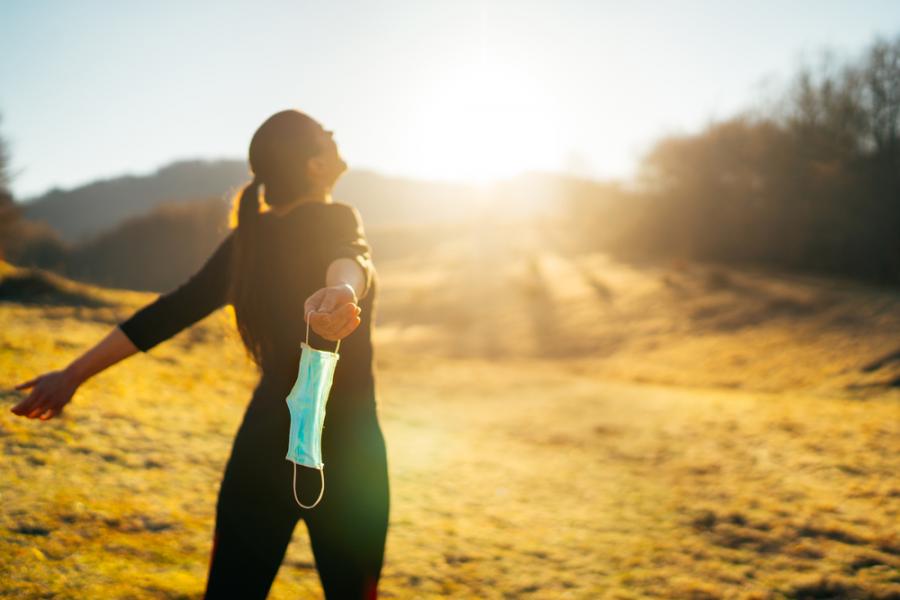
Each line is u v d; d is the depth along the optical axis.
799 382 14.83
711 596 3.65
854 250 27.52
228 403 7.01
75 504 3.67
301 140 1.63
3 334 7.41
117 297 11.82
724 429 8.85
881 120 28.58
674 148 38.06
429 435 8.07
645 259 38.84
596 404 11.73
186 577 3.10
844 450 7.23
